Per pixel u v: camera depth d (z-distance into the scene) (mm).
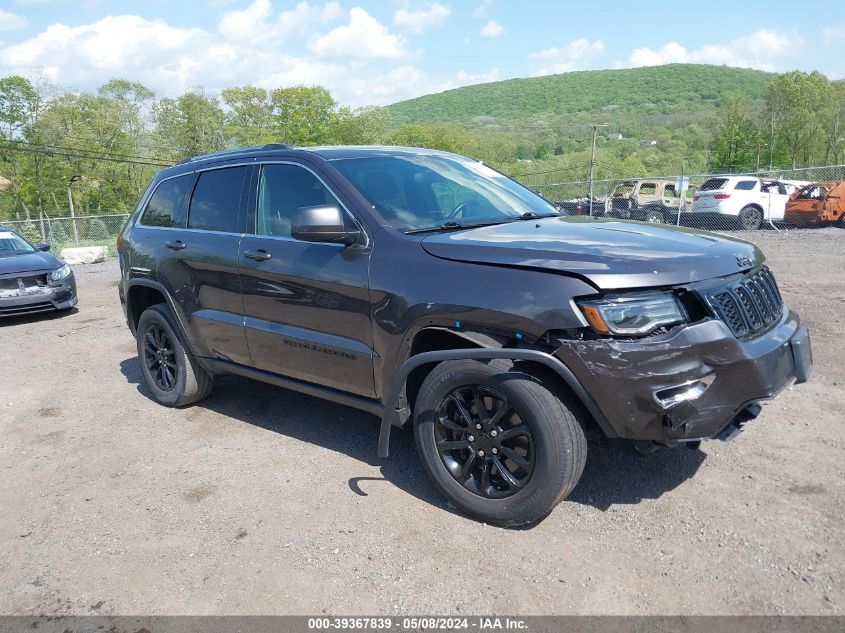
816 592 2600
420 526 3264
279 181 4141
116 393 5820
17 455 4527
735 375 2852
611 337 2770
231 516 3480
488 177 4512
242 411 5070
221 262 4344
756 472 3578
